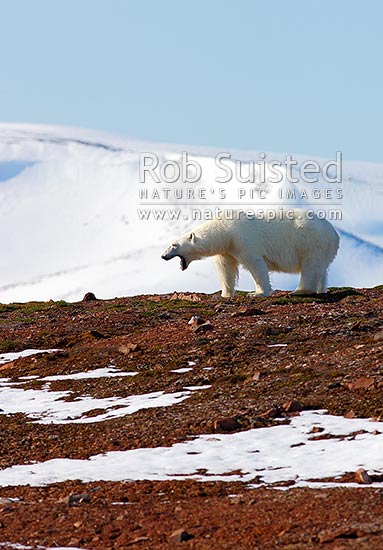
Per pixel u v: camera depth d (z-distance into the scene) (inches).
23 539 2155.5
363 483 2341.3
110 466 2704.2
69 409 3494.1
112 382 3799.2
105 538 2127.2
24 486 2600.9
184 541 2055.9
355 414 2942.9
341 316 4389.8
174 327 4653.1
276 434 2832.2
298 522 2095.2
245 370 3673.7
